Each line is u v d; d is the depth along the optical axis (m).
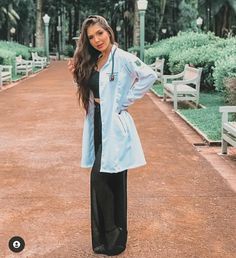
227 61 10.57
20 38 60.47
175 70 16.30
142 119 10.20
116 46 3.59
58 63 38.62
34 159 6.77
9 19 49.97
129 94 3.56
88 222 4.43
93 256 3.76
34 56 31.62
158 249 3.87
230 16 38.94
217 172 6.07
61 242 4.01
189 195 5.19
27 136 8.41
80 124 9.56
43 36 40.75
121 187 3.75
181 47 18.94
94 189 3.68
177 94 11.45
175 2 49.94
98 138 3.67
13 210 4.76
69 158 6.79
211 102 12.48
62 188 5.44
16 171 6.16
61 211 4.71
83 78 3.60
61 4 58.12
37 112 11.26
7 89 16.83
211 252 3.81
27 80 20.81
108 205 3.71
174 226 4.34
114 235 3.76
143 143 7.77
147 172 6.07
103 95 3.53
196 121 9.37
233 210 4.73
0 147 7.57
